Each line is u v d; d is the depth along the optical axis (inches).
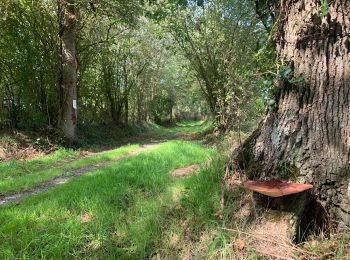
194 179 192.5
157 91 1612.9
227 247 111.0
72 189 217.0
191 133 997.8
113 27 773.3
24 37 561.0
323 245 113.6
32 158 474.0
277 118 143.0
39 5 543.2
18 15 536.7
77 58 670.5
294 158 134.2
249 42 458.9
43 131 582.6
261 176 143.7
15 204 202.8
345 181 122.6
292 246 111.0
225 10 634.2
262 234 117.6
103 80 930.7
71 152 533.3
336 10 127.0
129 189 208.2
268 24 180.9
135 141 822.5
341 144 124.6
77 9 582.6
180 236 129.0
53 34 587.2
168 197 175.6
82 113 802.2
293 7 139.7
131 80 1083.3
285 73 136.3
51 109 624.1
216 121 412.5
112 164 350.0
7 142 499.2
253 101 185.8
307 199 126.4
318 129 129.2
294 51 137.1
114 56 938.1
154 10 580.1
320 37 130.0
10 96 571.2
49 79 604.4
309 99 132.4
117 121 1018.1
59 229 145.3
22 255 122.6
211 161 220.2
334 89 127.0
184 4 439.8
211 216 137.6
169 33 759.7
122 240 135.6
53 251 125.3
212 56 682.2
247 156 155.1
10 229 148.6
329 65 128.3
